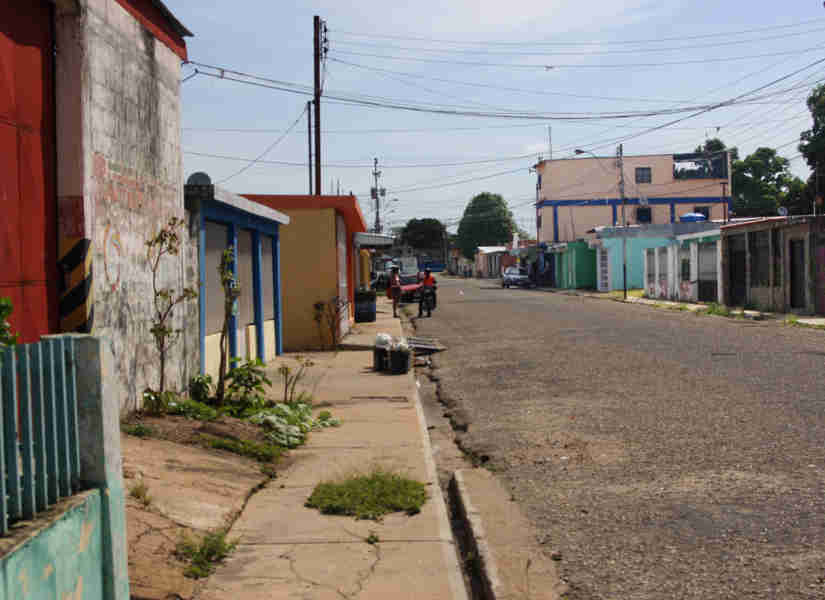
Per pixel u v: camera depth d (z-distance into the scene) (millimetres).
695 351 15914
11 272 6363
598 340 19031
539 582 4641
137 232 8625
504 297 45156
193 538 5203
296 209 20078
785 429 8375
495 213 115688
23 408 3293
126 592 3963
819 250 24812
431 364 16453
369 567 4930
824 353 14922
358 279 39094
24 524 3197
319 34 29719
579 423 9359
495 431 9305
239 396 10555
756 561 4809
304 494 6590
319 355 18375
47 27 7020
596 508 6059
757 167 72000
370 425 9797
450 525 5871
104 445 3768
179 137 10219
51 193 7043
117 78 8070
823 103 50469
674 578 4621
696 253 34656
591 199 71125
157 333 8711
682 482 6625
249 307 15102
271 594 4500
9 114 6410
